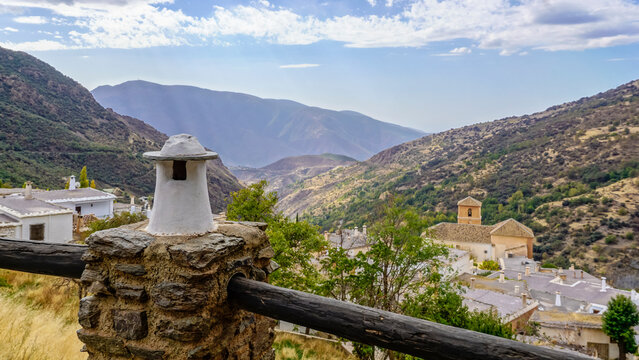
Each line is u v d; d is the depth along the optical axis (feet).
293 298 12.96
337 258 52.24
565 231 285.84
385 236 52.75
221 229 15.40
